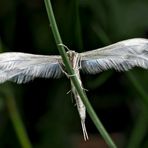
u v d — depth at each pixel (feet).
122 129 1.04
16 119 0.91
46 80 1.00
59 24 0.95
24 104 1.01
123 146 1.03
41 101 1.01
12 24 1.00
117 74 1.00
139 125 0.93
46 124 1.01
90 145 1.03
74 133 1.01
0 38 0.94
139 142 0.93
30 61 0.63
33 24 1.00
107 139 0.64
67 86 1.00
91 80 0.95
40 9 1.00
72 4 0.85
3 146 0.99
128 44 0.63
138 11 0.97
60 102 1.00
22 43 1.01
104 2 0.97
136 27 0.97
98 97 1.01
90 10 0.97
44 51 1.00
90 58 0.64
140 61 0.64
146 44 0.63
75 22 0.85
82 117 0.65
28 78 0.63
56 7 0.96
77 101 0.65
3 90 0.91
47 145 1.00
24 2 1.00
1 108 0.92
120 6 0.97
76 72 0.64
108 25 0.97
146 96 0.89
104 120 1.04
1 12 1.00
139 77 0.97
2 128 0.99
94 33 0.97
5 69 0.62
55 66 0.64
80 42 0.86
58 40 0.63
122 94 1.01
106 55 0.64
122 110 1.03
